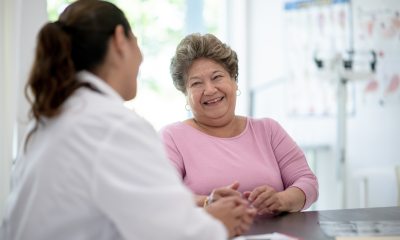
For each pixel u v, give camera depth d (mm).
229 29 3387
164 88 3088
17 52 1789
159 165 764
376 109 2807
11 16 1793
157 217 714
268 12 3238
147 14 3068
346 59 2748
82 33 835
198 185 1455
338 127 2604
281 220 1206
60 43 810
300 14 3070
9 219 821
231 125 1606
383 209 1352
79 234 756
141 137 769
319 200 3061
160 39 3107
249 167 1480
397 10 2672
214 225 769
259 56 3316
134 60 915
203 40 1510
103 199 712
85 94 804
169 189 738
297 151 1563
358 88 2885
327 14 2965
